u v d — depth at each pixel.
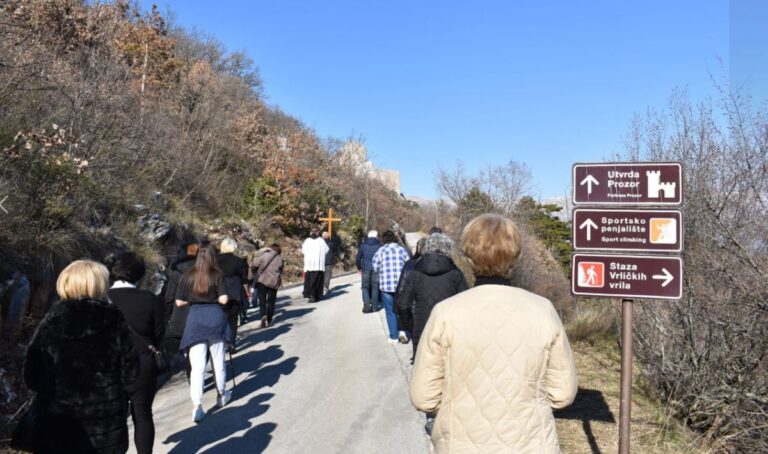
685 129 5.80
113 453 3.06
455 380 2.12
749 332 4.92
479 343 2.11
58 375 2.98
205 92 24.02
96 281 3.20
